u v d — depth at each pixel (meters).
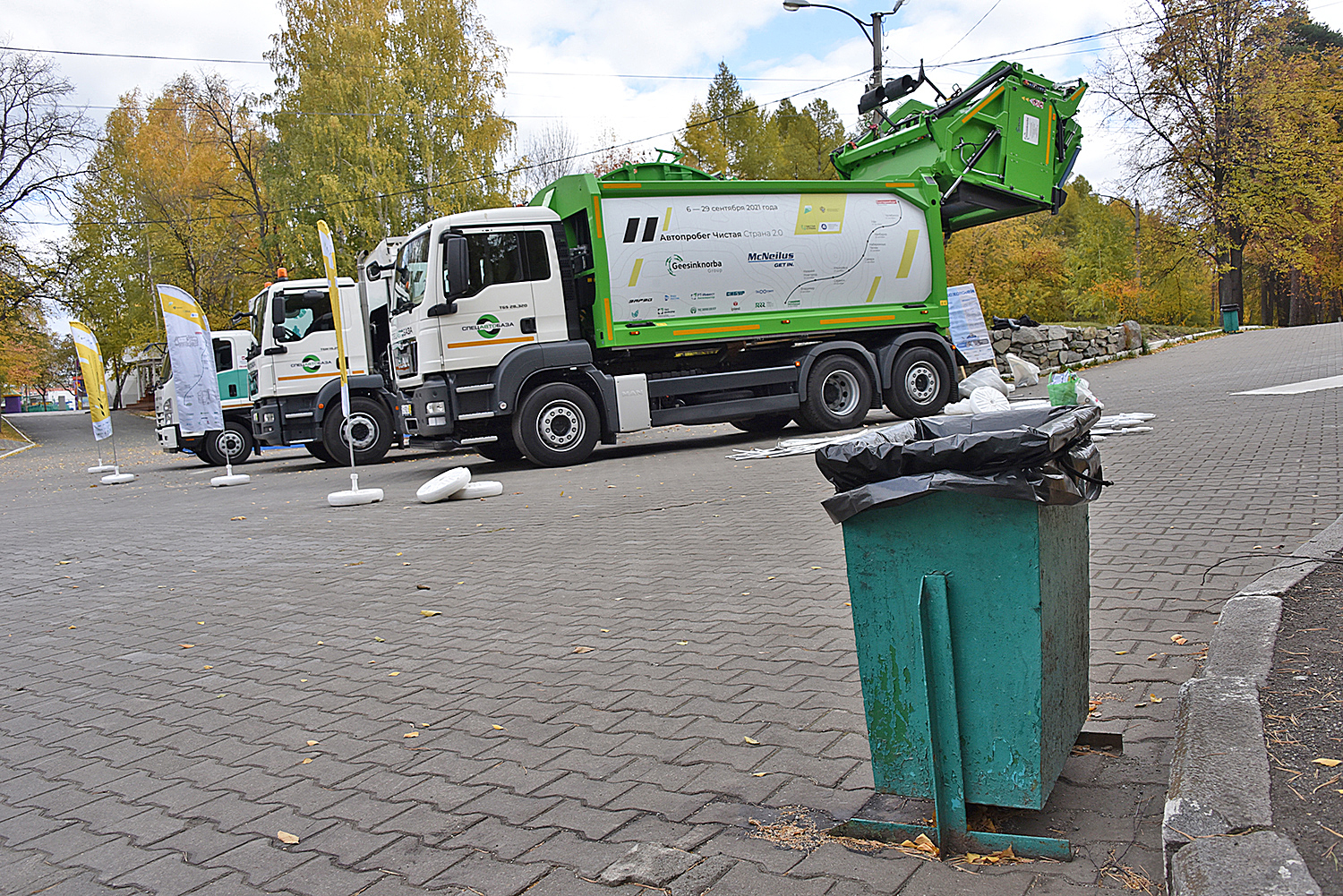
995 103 15.36
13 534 11.39
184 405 15.16
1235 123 32.94
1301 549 4.35
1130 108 33.66
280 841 2.87
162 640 5.65
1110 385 16.89
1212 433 9.54
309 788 3.27
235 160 41.34
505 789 3.11
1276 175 33.59
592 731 3.54
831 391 14.67
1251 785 2.17
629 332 13.23
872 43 20.64
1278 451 8.07
